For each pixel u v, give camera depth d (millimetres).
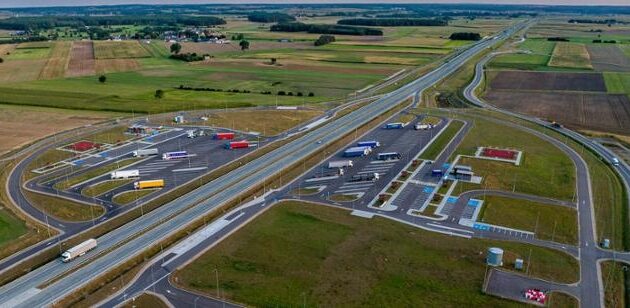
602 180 131875
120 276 86938
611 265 90438
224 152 155500
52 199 118812
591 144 165000
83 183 129000
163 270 88375
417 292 81500
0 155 150875
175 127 184500
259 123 190875
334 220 107438
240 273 87188
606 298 80312
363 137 172625
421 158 148250
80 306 78250
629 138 171250
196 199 118750
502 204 115312
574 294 81375
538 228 104312
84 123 188750
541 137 172625
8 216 108938
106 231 103125
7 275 87125
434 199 117750
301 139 170250
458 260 91250
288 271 87625
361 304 78250
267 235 100812
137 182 126375
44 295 81500
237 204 116500
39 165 142625
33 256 93250
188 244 97688
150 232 102438
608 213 111812
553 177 133125
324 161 146875
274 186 127312
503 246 96375
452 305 78125
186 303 78812
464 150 155875
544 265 89625
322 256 92625
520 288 82750
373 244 96938
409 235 100688
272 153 154625
